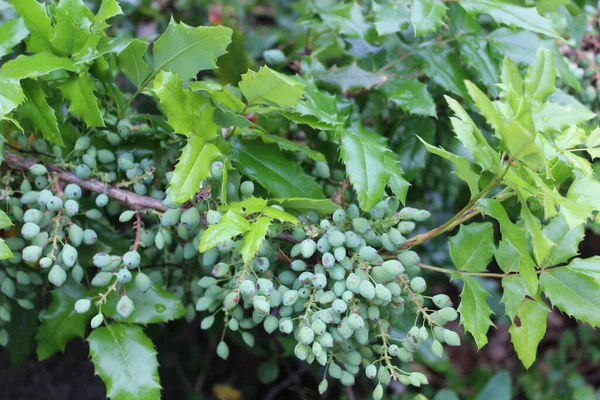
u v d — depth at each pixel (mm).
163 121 688
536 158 566
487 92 766
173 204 632
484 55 741
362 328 620
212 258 648
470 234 646
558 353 1027
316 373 905
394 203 648
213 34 631
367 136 702
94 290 671
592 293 630
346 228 635
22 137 662
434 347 619
